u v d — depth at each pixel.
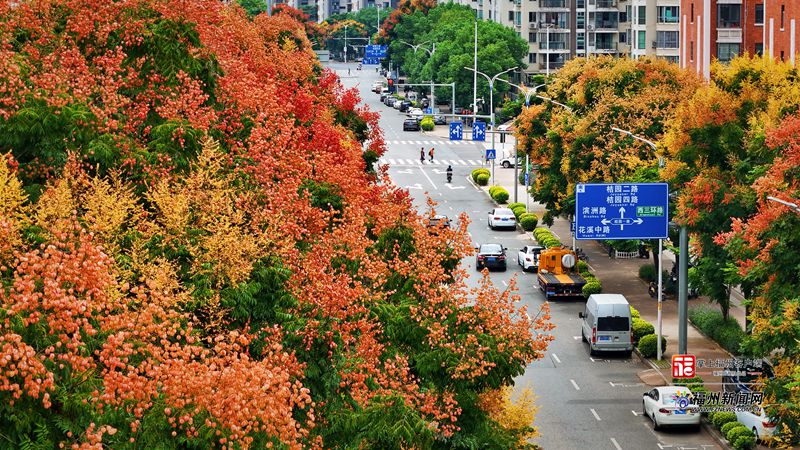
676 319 171.12
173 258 76.75
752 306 113.31
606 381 145.62
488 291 90.56
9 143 83.06
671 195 146.38
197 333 71.00
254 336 73.75
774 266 109.75
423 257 92.44
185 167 88.38
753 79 145.62
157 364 61.03
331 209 97.44
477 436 86.38
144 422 57.62
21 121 82.94
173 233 77.50
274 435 59.16
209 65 100.56
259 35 172.62
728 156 139.12
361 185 112.62
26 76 87.75
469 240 95.81
